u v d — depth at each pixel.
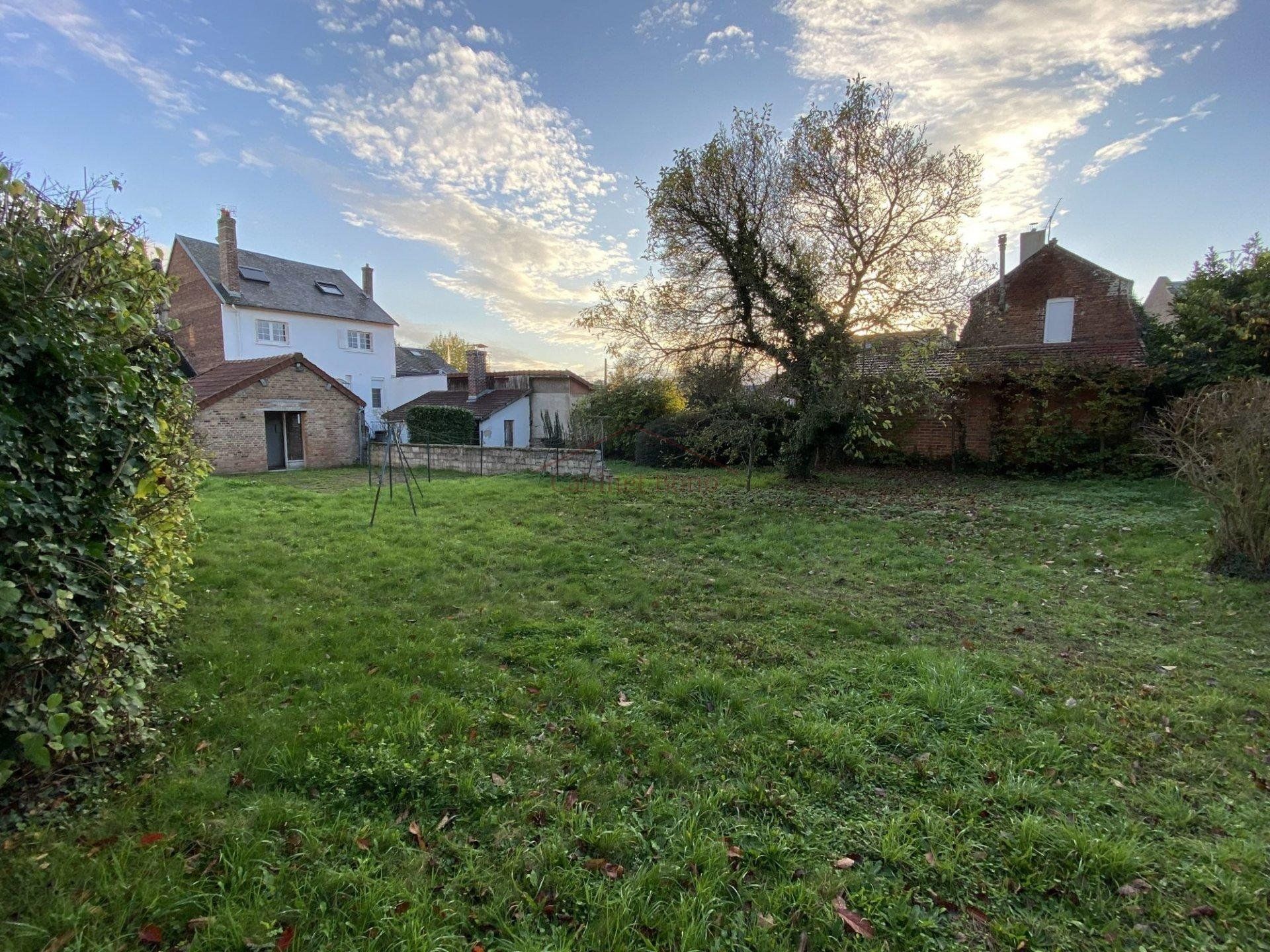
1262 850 2.02
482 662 3.63
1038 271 16.92
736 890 1.88
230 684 3.26
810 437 11.78
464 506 9.32
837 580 5.40
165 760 2.54
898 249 11.09
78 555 2.33
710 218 11.23
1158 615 4.45
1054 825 2.13
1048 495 10.02
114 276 2.66
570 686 3.31
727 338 12.40
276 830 2.13
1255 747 2.68
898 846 2.05
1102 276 15.96
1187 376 11.65
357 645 3.83
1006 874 1.95
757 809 2.28
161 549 3.13
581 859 2.01
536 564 5.91
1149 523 7.33
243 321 24.94
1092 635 4.07
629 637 4.03
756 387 13.08
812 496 10.29
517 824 2.19
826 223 11.17
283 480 14.48
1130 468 11.62
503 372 28.12
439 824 2.18
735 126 11.05
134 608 2.77
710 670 3.49
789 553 6.43
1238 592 4.80
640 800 2.34
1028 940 1.70
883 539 6.93
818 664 3.55
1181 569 5.50
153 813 2.19
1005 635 4.07
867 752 2.65
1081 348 14.91
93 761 2.46
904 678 3.34
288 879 1.88
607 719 2.93
